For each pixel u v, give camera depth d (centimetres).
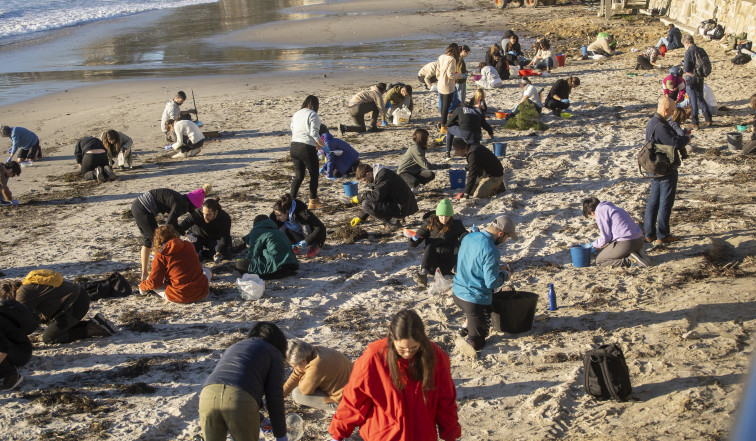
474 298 630
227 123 1719
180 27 3806
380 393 377
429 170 1152
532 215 1022
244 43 3148
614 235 799
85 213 1136
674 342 619
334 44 3034
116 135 1303
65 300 682
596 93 1811
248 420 424
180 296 774
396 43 2992
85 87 2227
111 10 4875
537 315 709
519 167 1262
